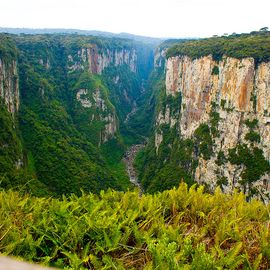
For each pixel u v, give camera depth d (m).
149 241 7.34
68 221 8.14
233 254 7.07
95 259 6.84
